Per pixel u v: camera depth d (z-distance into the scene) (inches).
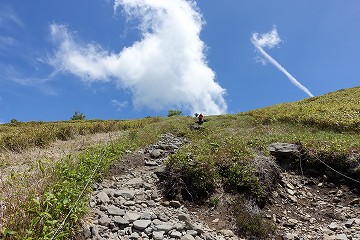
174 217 311.0
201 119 1051.9
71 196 247.1
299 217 360.2
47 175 279.1
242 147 470.6
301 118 838.5
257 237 304.7
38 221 202.4
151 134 709.9
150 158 507.2
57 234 201.2
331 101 1296.8
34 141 600.4
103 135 768.9
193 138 714.2
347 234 322.3
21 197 220.5
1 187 241.8
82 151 497.0
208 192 363.6
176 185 362.9
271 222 334.6
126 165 448.8
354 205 379.2
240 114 1251.2
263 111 1191.6
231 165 406.9
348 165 446.3
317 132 692.7
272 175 416.8
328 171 452.4
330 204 391.2
